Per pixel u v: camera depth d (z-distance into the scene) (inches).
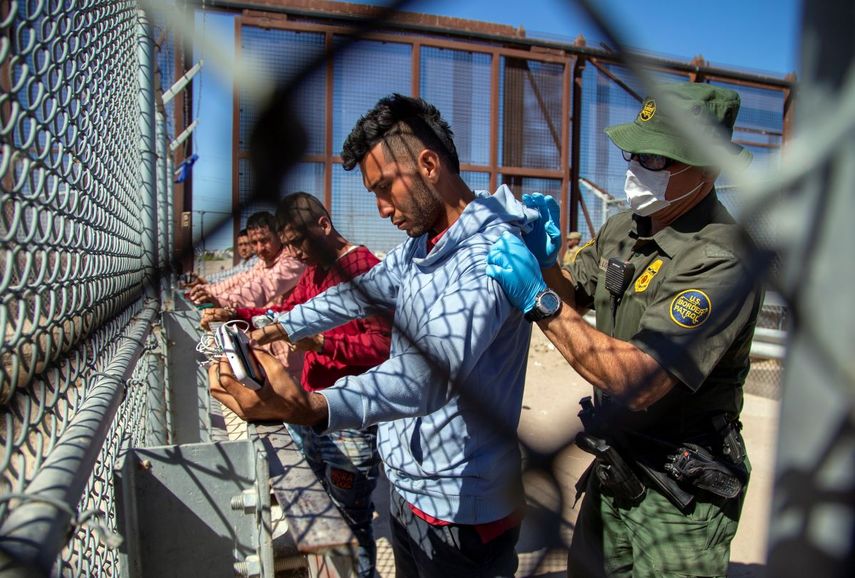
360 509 102.3
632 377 58.1
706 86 61.9
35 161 34.6
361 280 80.8
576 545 82.7
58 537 27.2
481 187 331.9
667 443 68.2
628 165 70.6
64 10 40.6
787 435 32.2
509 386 65.0
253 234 153.9
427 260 61.8
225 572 53.7
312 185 202.7
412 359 54.9
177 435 131.5
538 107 341.1
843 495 31.0
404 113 62.3
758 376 252.5
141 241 109.0
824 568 31.7
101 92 55.9
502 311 57.7
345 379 53.3
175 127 235.9
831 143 28.0
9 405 30.7
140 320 87.3
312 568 44.9
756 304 65.2
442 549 66.0
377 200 64.9
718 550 70.0
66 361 41.8
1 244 29.7
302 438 105.1
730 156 30.0
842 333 29.8
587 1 26.6
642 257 71.8
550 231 74.1
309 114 62.7
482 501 64.6
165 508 52.7
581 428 75.0
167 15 51.3
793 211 30.0
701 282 61.9
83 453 33.4
